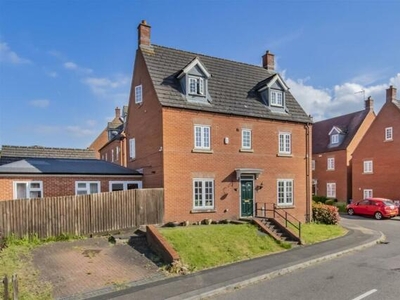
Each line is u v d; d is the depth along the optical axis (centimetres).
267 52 2622
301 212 2312
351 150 3978
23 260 1141
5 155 2920
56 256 1210
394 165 3331
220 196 1975
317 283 1036
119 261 1212
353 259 1373
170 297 909
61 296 920
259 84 2342
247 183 2098
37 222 1375
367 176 3622
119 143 3234
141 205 1669
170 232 1460
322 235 1888
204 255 1317
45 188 1723
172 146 1831
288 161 2283
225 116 2033
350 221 2727
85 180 1836
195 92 1975
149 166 1961
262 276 1110
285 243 1580
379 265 1252
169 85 1945
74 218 1462
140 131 2127
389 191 3372
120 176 1948
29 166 1822
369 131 3631
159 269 1166
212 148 1966
